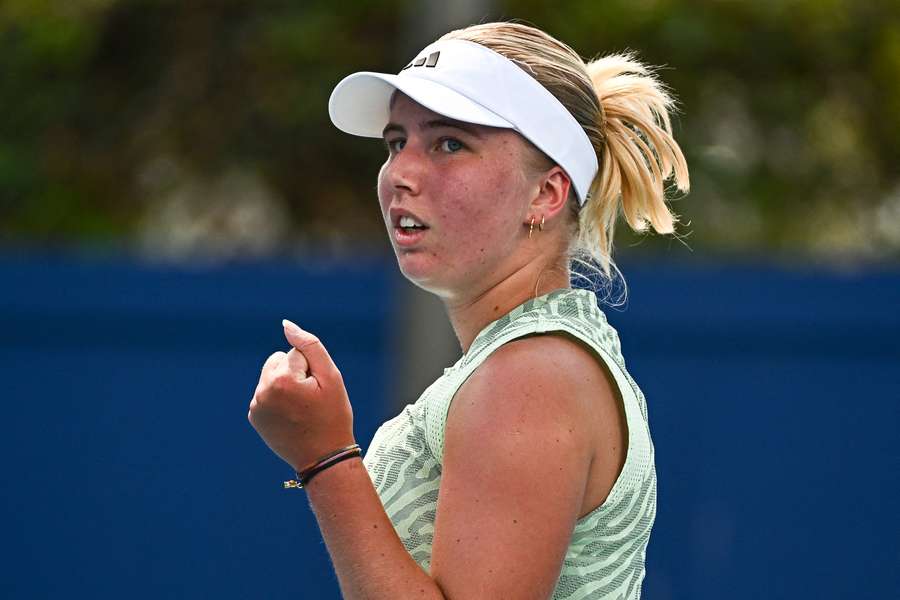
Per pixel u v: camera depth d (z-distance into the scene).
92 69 29.11
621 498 7.26
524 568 6.64
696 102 28.00
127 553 21.12
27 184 28.39
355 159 29.19
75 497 21.19
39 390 21.17
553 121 7.67
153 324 21.12
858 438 20.92
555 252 7.88
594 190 8.14
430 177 7.55
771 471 20.86
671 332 20.83
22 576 21.14
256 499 21.11
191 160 29.33
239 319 21.09
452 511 6.79
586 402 7.00
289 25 28.05
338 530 6.96
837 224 29.16
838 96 28.61
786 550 20.81
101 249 28.14
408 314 18.64
